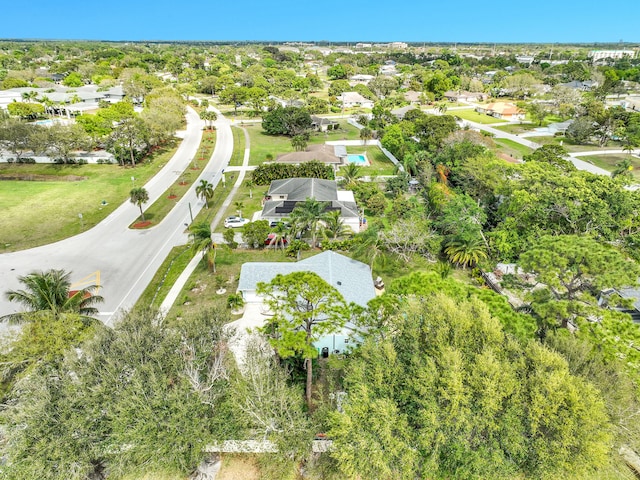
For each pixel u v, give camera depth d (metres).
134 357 23.00
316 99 136.12
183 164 81.12
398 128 88.25
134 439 20.14
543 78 179.38
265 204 57.38
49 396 20.69
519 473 20.02
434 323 23.55
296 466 23.11
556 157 63.31
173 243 49.28
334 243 47.03
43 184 68.25
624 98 149.88
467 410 19.73
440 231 49.38
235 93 130.62
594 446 18.67
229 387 23.61
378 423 19.98
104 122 84.75
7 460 20.17
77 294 28.28
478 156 60.09
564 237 32.50
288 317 30.55
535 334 28.39
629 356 24.42
